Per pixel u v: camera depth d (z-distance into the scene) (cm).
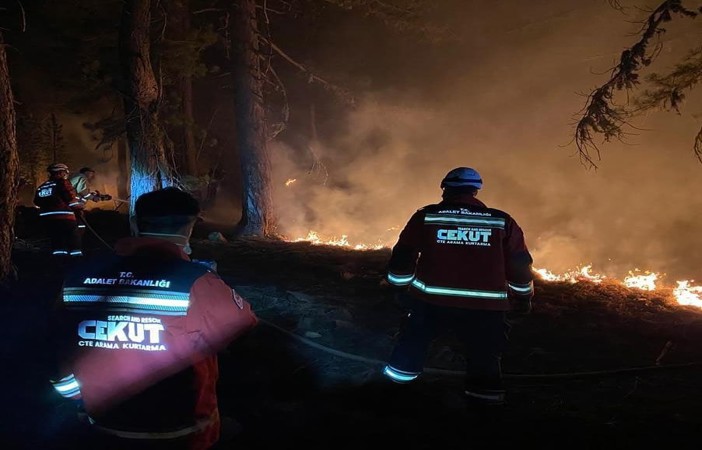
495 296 400
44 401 450
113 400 235
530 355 581
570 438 405
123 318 235
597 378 523
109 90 1593
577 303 812
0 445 383
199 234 1498
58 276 868
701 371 539
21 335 600
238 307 246
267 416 434
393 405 459
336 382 502
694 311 782
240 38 1439
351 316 704
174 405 236
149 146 1249
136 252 243
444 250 407
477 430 417
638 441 401
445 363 547
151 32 1441
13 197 761
